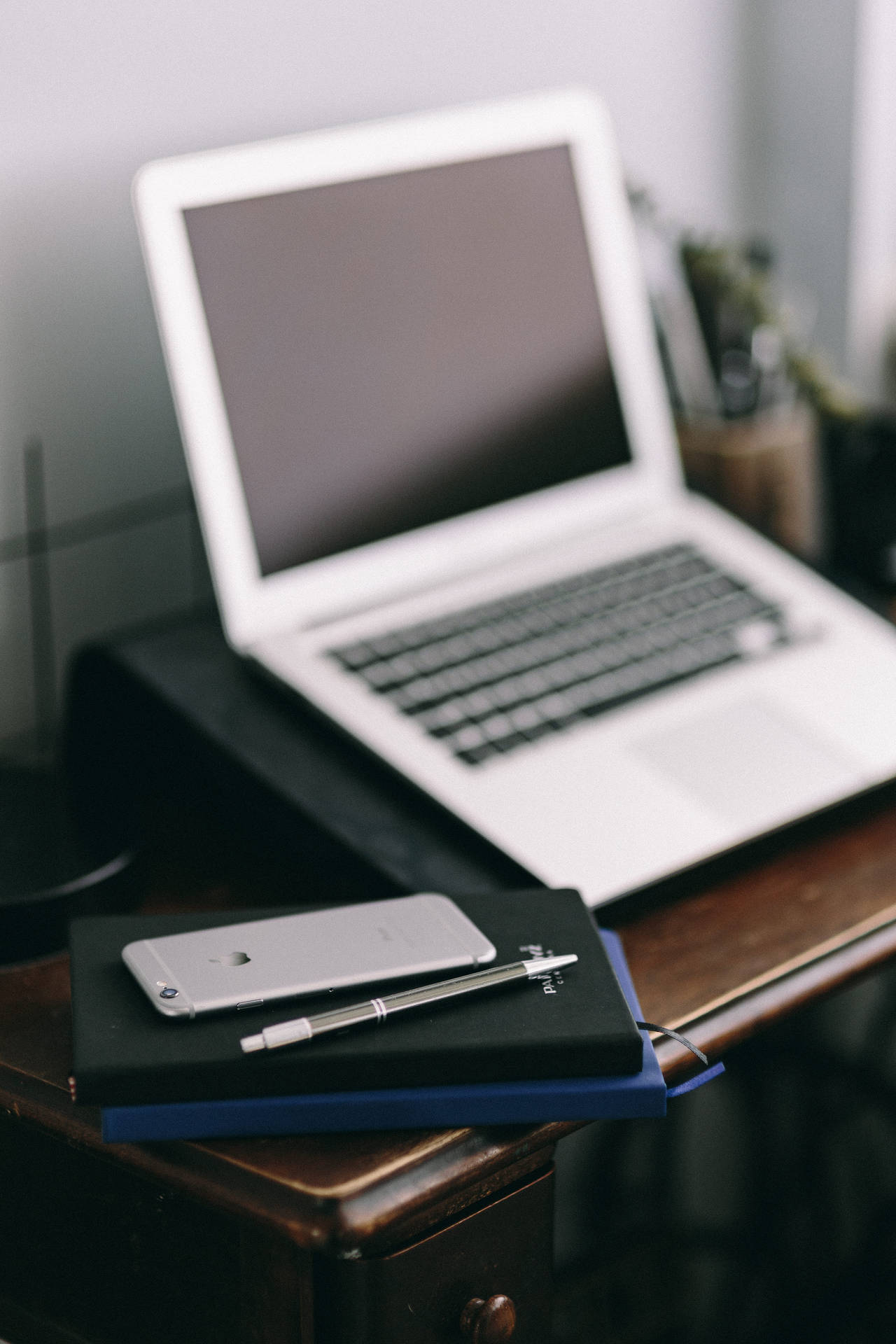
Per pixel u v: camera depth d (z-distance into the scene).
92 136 0.75
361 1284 0.46
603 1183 1.05
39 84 0.72
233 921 0.53
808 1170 1.13
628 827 0.64
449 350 0.78
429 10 0.88
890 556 0.95
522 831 0.62
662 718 0.70
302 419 0.72
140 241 0.78
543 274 0.82
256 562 0.71
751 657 0.76
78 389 0.78
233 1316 0.48
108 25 0.74
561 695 0.71
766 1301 1.09
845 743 0.71
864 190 1.12
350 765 0.66
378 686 0.69
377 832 0.62
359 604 0.75
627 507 0.85
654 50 1.03
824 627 0.79
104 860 0.64
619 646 0.75
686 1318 1.05
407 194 0.76
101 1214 0.52
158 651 0.72
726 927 0.62
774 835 0.66
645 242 0.97
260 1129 0.46
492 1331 0.49
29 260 0.74
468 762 0.66
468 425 0.79
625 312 0.85
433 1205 0.46
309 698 0.68
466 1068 0.46
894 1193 1.17
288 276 0.72
